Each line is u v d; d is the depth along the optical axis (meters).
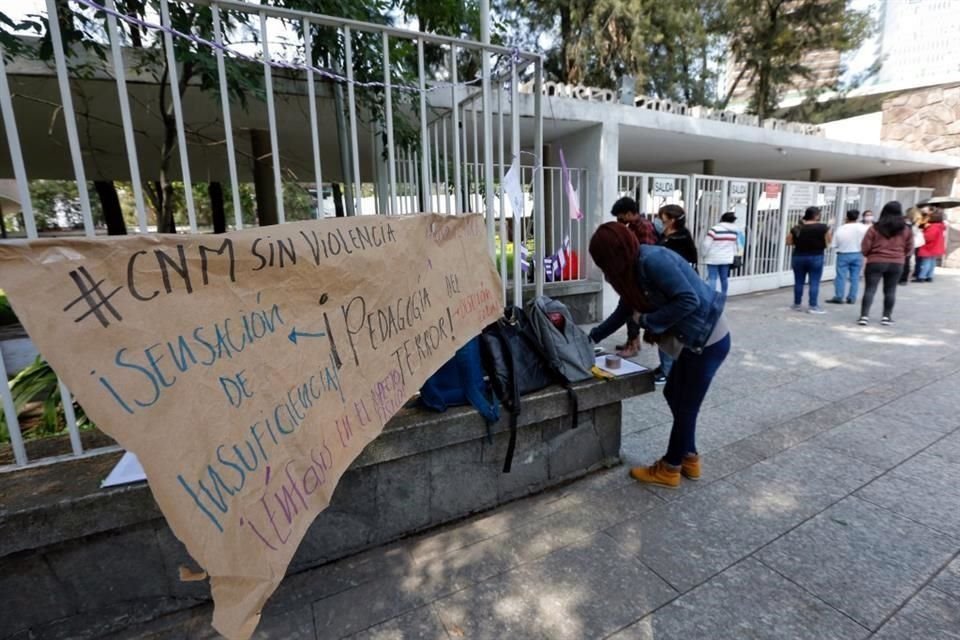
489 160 2.51
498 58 2.81
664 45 13.00
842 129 14.94
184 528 1.06
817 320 6.51
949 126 12.34
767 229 9.05
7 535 1.48
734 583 1.91
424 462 2.20
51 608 1.64
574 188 6.69
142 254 1.08
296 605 1.84
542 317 2.53
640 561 2.04
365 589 1.92
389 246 1.78
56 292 0.95
